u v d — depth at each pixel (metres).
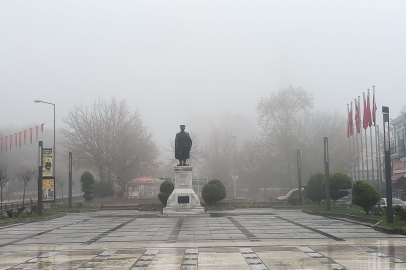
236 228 19.91
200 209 28.73
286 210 35.22
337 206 36.12
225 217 27.19
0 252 13.27
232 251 12.77
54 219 27.38
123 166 57.47
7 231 19.78
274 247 13.46
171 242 15.26
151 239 16.25
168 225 21.94
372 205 23.92
